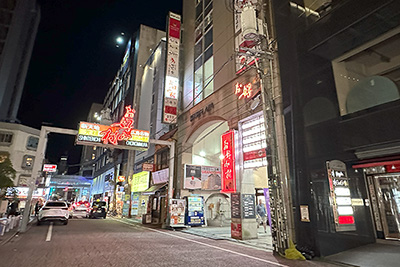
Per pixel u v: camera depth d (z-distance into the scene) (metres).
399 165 7.61
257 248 8.49
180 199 15.10
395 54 7.40
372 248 7.34
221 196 17.56
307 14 8.91
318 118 7.97
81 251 7.36
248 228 10.44
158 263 6.04
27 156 33.78
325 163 7.76
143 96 33.16
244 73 12.41
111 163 40.25
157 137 26.22
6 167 17.81
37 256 6.67
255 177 16.48
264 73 8.76
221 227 15.47
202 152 18.72
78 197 67.38
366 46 7.47
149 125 29.12
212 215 16.78
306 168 7.52
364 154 7.53
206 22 17.97
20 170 32.88
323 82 8.23
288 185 8.10
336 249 7.16
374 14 6.91
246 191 10.94
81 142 13.83
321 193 7.41
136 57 38.41
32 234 10.96
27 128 34.44
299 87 8.26
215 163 19.08
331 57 8.28
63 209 15.88
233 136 11.64
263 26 9.53
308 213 7.24
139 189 25.67
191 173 16.92
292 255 6.84
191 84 18.62
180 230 13.88
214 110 14.71
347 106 7.92
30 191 12.56
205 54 17.39
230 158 11.49
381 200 8.12
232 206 11.00
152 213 18.02
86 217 25.55
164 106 17.41
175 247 8.31
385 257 6.43
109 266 5.71
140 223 18.89
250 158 10.95
